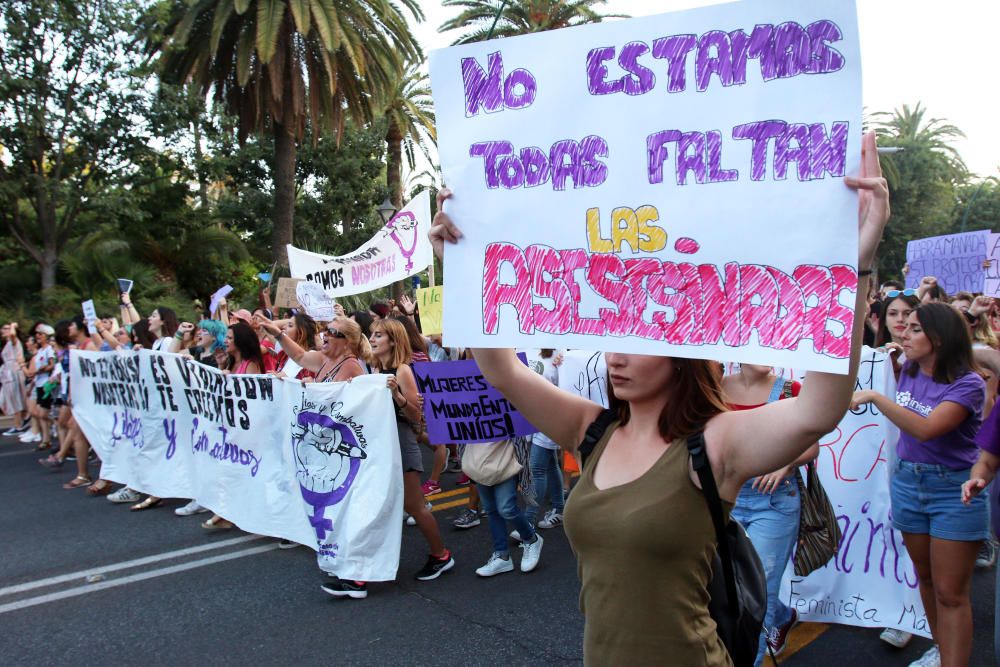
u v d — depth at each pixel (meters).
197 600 4.17
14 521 5.86
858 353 1.37
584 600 1.67
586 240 1.66
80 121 16.42
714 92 1.48
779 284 1.42
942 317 2.90
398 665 3.36
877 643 3.50
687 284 1.53
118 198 17.34
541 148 1.70
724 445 1.55
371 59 15.66
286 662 3.41
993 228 40.06
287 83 15.09
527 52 1.70
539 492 5.13
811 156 1.39
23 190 17.06
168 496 6.00
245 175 23.14
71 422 7.86
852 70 1.34
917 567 3.04
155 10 15.58
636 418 1.71
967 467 2.78
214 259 22.22
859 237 1.34
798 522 2.94
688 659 1.53
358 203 24.58
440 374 4.21
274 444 4.88
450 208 1.83
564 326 1.70
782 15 1.39
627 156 1.59
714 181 1.49
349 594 4.12
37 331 9.20
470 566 4.64
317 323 6.98
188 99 17.33
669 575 1.54
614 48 1.59
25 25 14.92
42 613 4.05
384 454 4.16
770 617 2.87
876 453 3.63
